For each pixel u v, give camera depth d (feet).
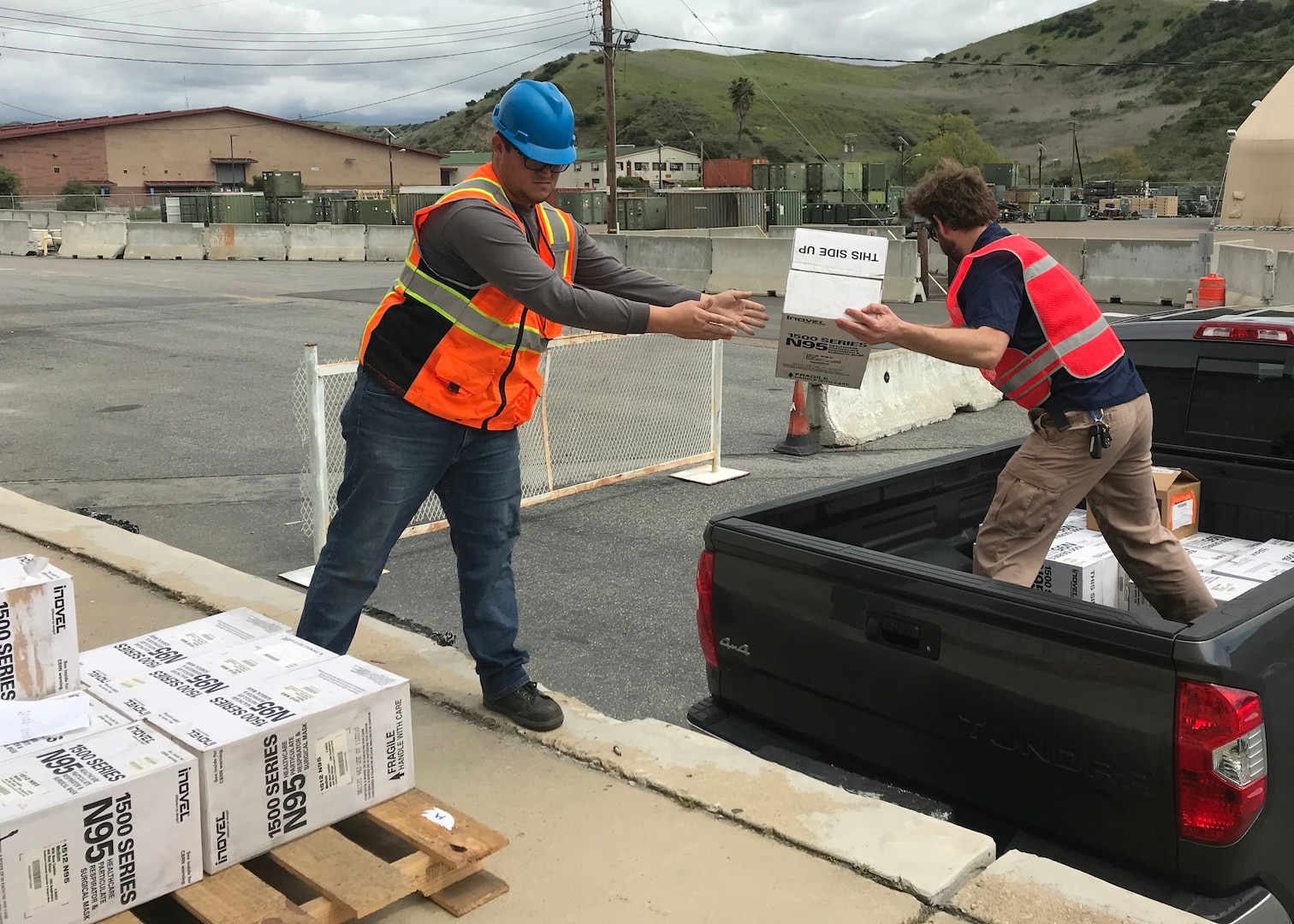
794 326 10.09
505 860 9.05
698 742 10.94
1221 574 12.17
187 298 65.05
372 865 7.85
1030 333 10.42
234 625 10.16
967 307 10.35
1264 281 53.72
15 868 6.72
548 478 22.95
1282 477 13.26
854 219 131.13
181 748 7.65
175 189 291.17
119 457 27.04
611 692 14.26
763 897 8.43
